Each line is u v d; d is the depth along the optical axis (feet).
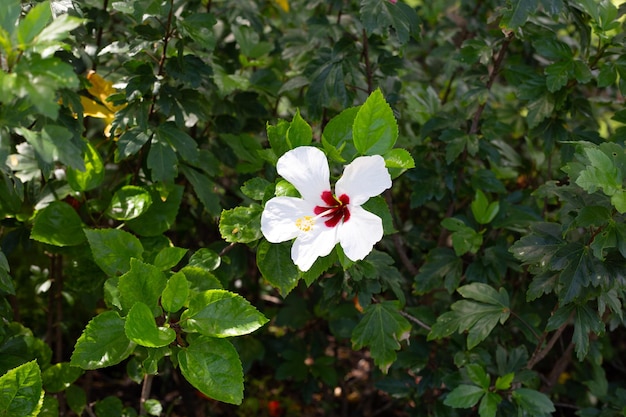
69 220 2.37
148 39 2.48
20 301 3.15
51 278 2.81
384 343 2.45
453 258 2.73
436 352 2.88
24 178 2.41
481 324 2.43
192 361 1.97
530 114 2.66
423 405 2.91
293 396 3.63
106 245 2.19
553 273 2.32
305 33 3.30
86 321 3.31
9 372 1.92
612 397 2.76
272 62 3.31
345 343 3.81
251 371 3.72
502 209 2.77
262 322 1.98
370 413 3.40
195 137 2.96
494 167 3.10
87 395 2.98
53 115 1.71
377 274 2.44
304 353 3.22
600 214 2.12
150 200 2.40
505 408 2.51
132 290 2.01
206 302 2.00
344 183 1.94
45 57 1.79
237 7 3.11
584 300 2.26
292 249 1.95
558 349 3.19
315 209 1.98
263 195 2.08
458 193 2.97
